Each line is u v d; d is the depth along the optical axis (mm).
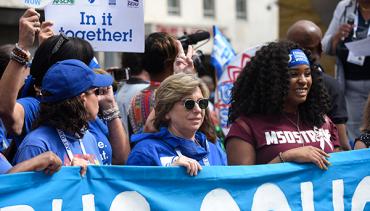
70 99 6457
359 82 11516
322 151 7484
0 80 6750
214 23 51500
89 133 7031
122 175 6379
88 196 6195
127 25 8281
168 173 6598
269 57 7703
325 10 17422
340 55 11633
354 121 11617
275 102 7594
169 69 8891
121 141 7648
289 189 7297
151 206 6500
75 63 6555
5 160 6258
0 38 15391
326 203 7508
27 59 6688
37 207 5914
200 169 6754
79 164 6215
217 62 12891
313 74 7969
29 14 6801
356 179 7688
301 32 9977
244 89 7820
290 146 7570
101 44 8234
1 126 6734
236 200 6969
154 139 7066
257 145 7570
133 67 9492
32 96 7395
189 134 7066
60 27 8109
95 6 8195
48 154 5914
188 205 6680
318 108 7918
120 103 9461
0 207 5770
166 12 48281
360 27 11562
